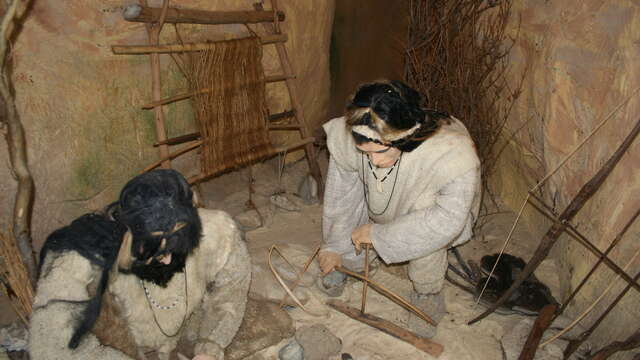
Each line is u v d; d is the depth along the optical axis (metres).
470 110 3.72
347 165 2.66
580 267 2.78
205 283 2.18
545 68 3.08
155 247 1.65
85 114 3.12
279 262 3.14
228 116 3.68
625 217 2.45
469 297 3.00
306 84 4.56
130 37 3.23
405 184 2.47
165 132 3.54
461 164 2.32
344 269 2.73
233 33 3.83
